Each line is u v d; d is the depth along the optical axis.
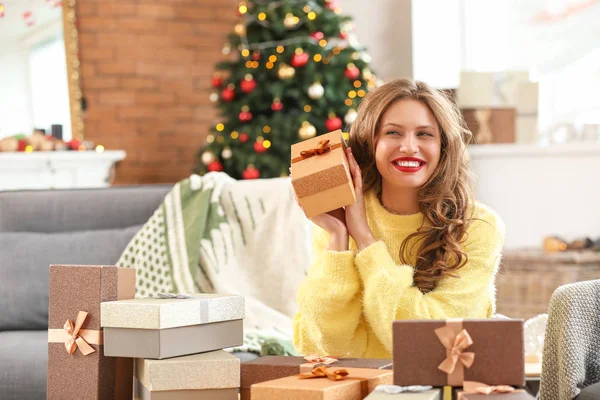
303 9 5.84
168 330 1.65
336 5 6.17
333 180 1.80
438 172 2.07
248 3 6.14
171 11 6.80
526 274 4.72
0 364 2.68
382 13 6.55
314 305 1.98
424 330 1.51
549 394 1.87
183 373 1.63
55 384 1.77
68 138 6.56
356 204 1.99
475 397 1.42
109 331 1.69
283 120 5.67
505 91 5.98
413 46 6.46
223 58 6.93
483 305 2.06
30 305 3.17
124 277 1.79
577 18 6.09
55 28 6.53
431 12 6.47
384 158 2.02
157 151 6.81
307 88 5.66
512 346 1.49
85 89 6.64
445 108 2.03
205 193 3.33
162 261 3.20
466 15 6.44
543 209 5.92
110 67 6.69
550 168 5.89
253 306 3.11
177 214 3.29
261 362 1.77
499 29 6.34
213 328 1.74
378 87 2.09
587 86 6.05
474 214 2.13
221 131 6.04
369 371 1.66
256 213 3.30
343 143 1.98
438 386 1.50
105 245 3.26
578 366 1.82
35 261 3.22
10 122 6.41
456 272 2.05
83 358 1.74
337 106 5.74
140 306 1.65
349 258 1.96
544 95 6.19
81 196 3.39
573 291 1.84
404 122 2.00
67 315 1.77
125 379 1.82
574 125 5.95
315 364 1.72
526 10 6.25
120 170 6.73
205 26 6.88
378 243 1.96
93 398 1.73
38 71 6.48
